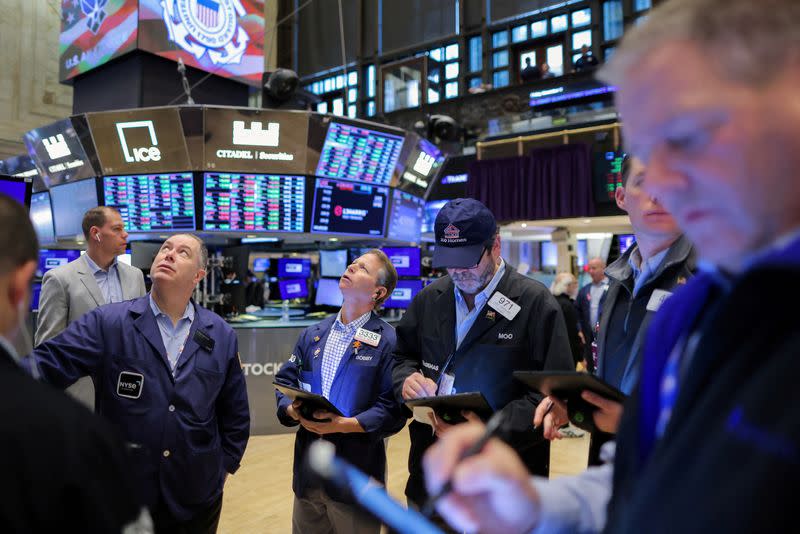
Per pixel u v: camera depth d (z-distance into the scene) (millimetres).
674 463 344
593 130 8578
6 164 6441
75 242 5719
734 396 332
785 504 268
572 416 1237
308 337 2172
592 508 581
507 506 506
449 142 10156
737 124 323
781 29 314
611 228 9766
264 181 4875
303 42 17875
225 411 1838
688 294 526
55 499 571
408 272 5281
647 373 542
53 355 1559
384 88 15562
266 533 2723
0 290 660
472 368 1680
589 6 13836
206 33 5586
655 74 361
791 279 326
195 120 4578
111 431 666
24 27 9594
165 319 1741
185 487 1601
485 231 1625
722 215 351
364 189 5297
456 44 15680
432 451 534
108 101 5523
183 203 4789
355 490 513
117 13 5258
